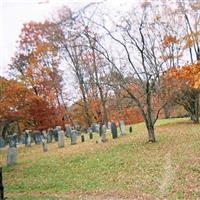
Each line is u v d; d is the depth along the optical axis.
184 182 13.18
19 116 32.75
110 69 30.66
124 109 42.41
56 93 38.47
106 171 16.55
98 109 42.25
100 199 12.52
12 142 31.22
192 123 29.75
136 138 24.41
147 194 12.48
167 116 40.84
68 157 20.83
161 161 16.72
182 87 26.69
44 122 35.12
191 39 27.92
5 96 31.12
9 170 19.56
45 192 14.40
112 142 24.27
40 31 36.66
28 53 38.47
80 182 15.30
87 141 27.41
